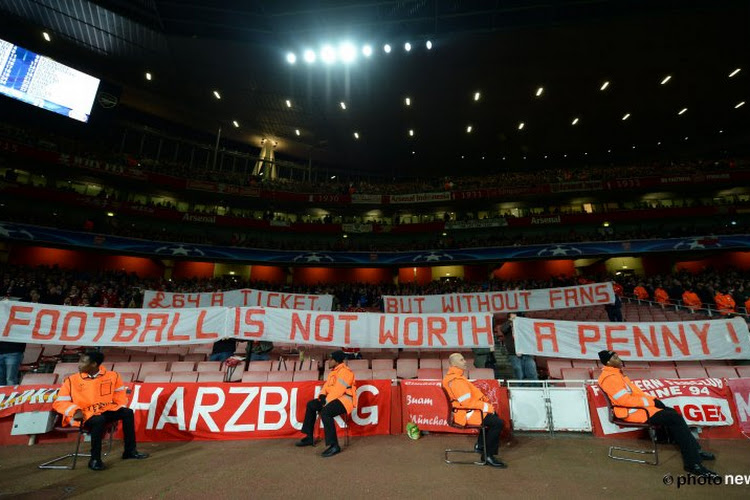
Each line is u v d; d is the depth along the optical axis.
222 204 30.95
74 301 15.81
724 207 27.09
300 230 30.61
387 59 22.52
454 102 26.56
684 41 20.36
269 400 6.66
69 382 5.23
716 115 27.02
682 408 6.14
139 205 26.38
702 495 3.95
